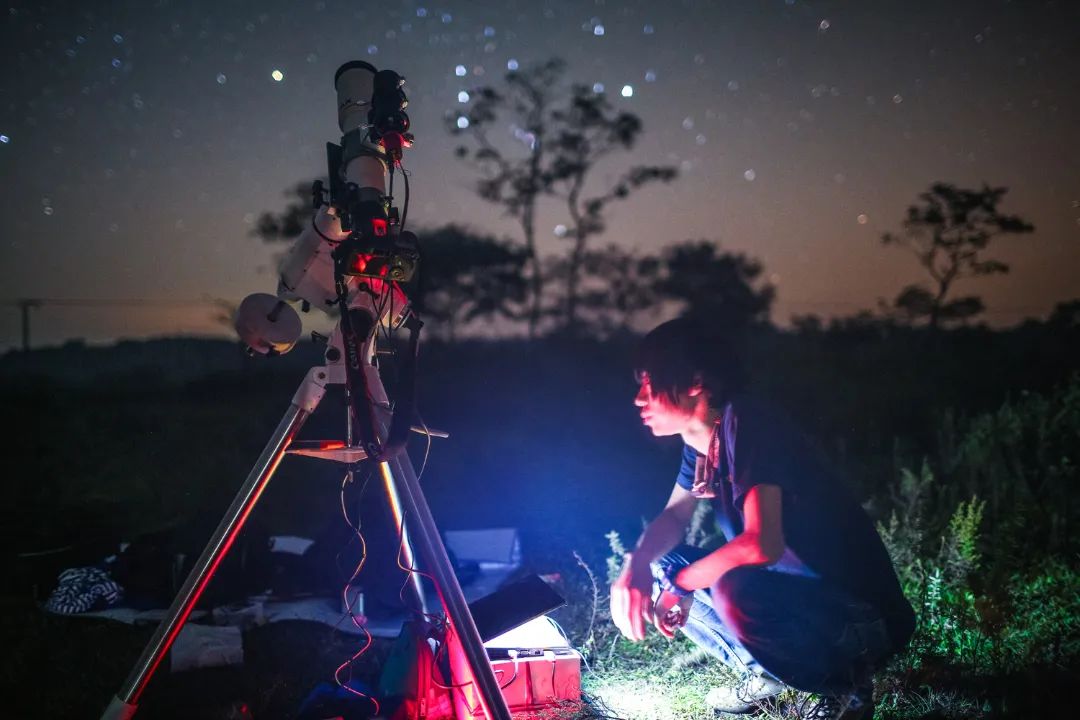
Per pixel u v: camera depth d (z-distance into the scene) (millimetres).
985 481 5309
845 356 16750
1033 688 2910
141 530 5492
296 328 2387
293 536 5500
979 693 2906
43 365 14500
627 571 2689
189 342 15000
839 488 2445
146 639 3570
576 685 2883
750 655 2600
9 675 3266
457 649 2646
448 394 13062
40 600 4039
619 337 17812
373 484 4113
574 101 16891
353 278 2385
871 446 8188
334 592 4012
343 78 2619
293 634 3650
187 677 3260
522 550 4766
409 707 2588
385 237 2230
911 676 2992
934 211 17469
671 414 2547
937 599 3480
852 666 2508
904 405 11359
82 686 3191
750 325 18141
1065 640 3270
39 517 4789
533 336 17594
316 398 2406
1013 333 16938
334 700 2666
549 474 7637
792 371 15203
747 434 2389
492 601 2809
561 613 3693
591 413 11344
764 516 2318
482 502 6641
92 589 3869
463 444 9031
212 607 3857
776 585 2510
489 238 17328
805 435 2477
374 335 2475
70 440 9734
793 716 2650
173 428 10469
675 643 3354
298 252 2539
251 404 12633
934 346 17297
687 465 2738
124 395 13461
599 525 5727
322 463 7656
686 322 2539
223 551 2420
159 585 3922
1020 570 4000
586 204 17406
